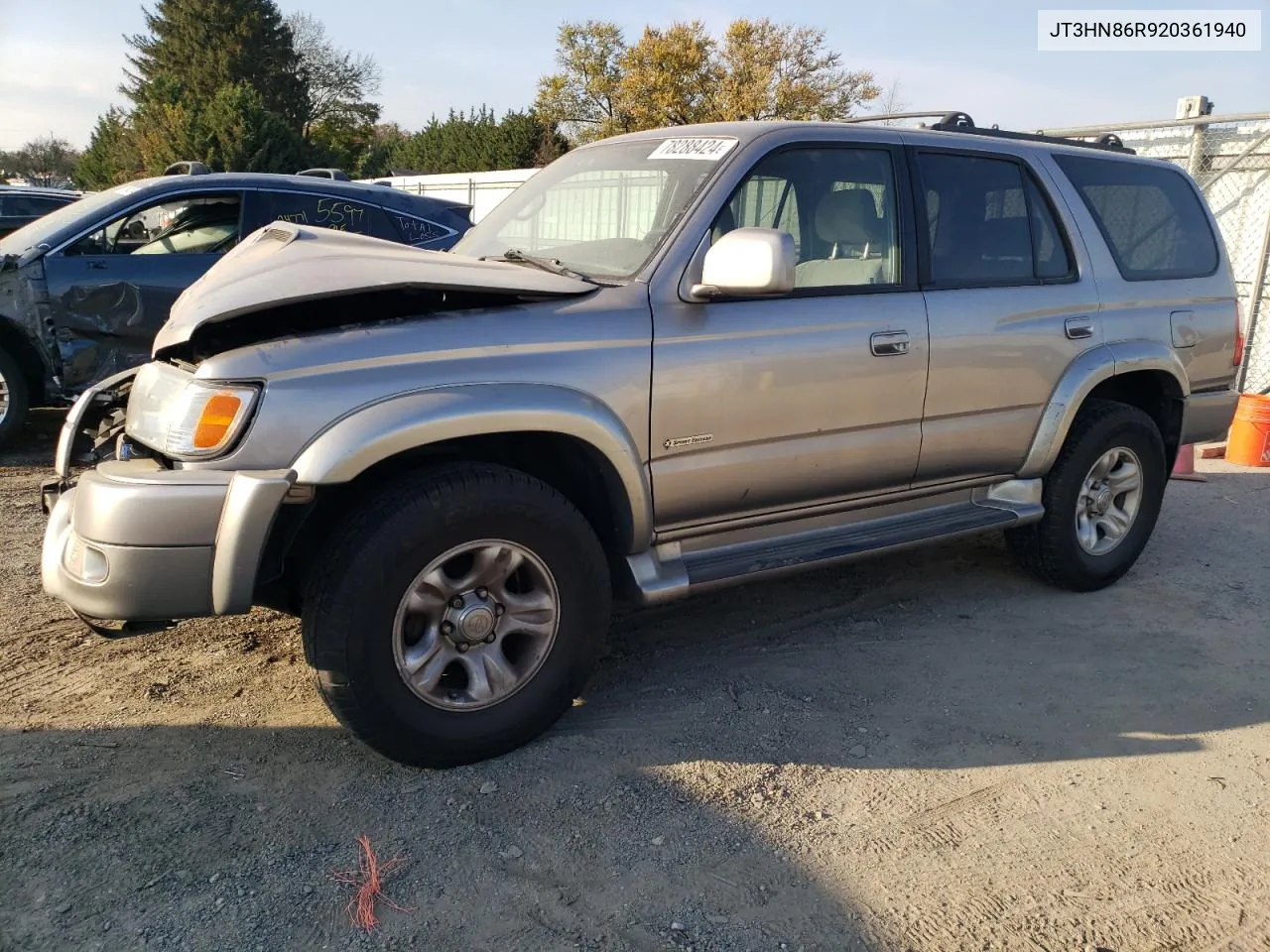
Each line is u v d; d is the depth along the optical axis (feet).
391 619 8.74
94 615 8.46
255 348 8.69
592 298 10.00
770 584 14.94
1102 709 11.21
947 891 7.98
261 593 9.69
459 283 9.19
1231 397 15.93
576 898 7.77
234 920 7.40
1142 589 15.16
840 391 11.33
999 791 9.47
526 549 9.40
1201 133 30.58
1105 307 13.97
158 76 153.99
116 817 8.63
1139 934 7.55
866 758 10.02
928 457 12.47
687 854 8.36
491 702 9.50
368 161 185.78
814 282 11.44
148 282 22.12
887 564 15.98
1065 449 13.91
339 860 8.15
